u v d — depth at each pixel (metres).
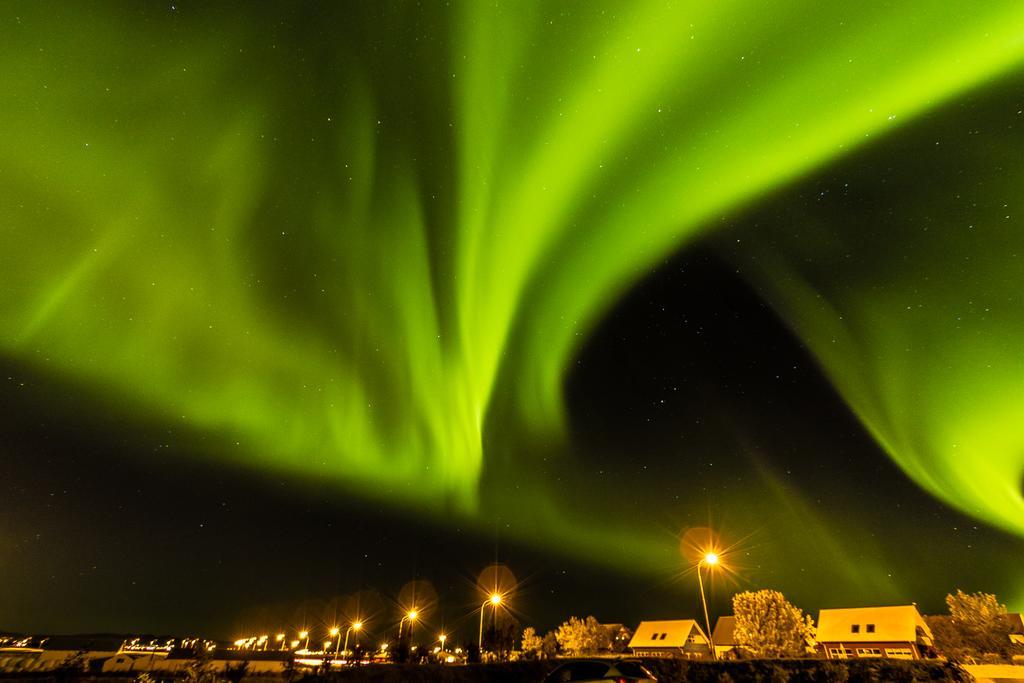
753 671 19.42
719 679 18.89
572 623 51.00
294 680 13.35
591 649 48.47
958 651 35.69
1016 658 34.00
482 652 23.89
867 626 44.69
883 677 19.06
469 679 16.81
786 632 33.03
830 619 47.19
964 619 36.91
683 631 57.53
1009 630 35.66
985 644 35.47
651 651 57.00
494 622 24.94
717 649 55.84
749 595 35.09
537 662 18.70
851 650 43.62
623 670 13.63
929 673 19.06
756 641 33.22
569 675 13.86
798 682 19.08
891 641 42.09
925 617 44.81
